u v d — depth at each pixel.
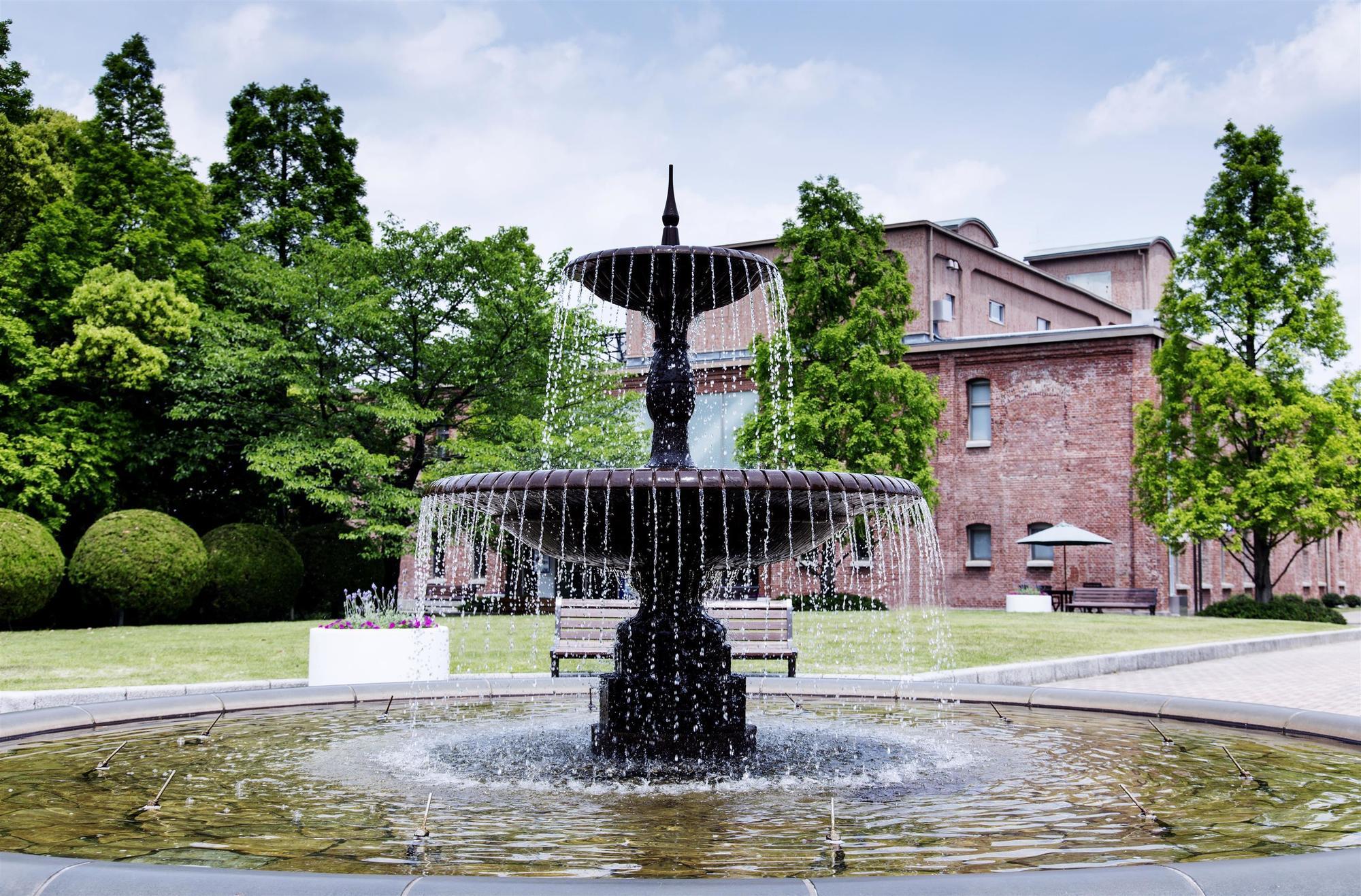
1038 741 7.46
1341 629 21.33
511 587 27.59
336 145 32.62
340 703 9.23
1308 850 4.38
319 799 5.46
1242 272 28.02
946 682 10.66
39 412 24.52
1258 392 27.09
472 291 26.67
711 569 7.04
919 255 37.66
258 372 25.23
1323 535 27.23
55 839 4.55
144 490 27.50
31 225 27.02
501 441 26.22
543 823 4.96
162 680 10.71
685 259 6.92
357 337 25.98
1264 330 28.20
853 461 25.80
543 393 26.78
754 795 5.67
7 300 24.12
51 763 6.47
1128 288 49.31
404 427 25.67
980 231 42.84
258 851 4.35
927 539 7.75
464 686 9.65
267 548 24.33
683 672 6.77
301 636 16.58
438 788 5.81
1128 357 30.72
